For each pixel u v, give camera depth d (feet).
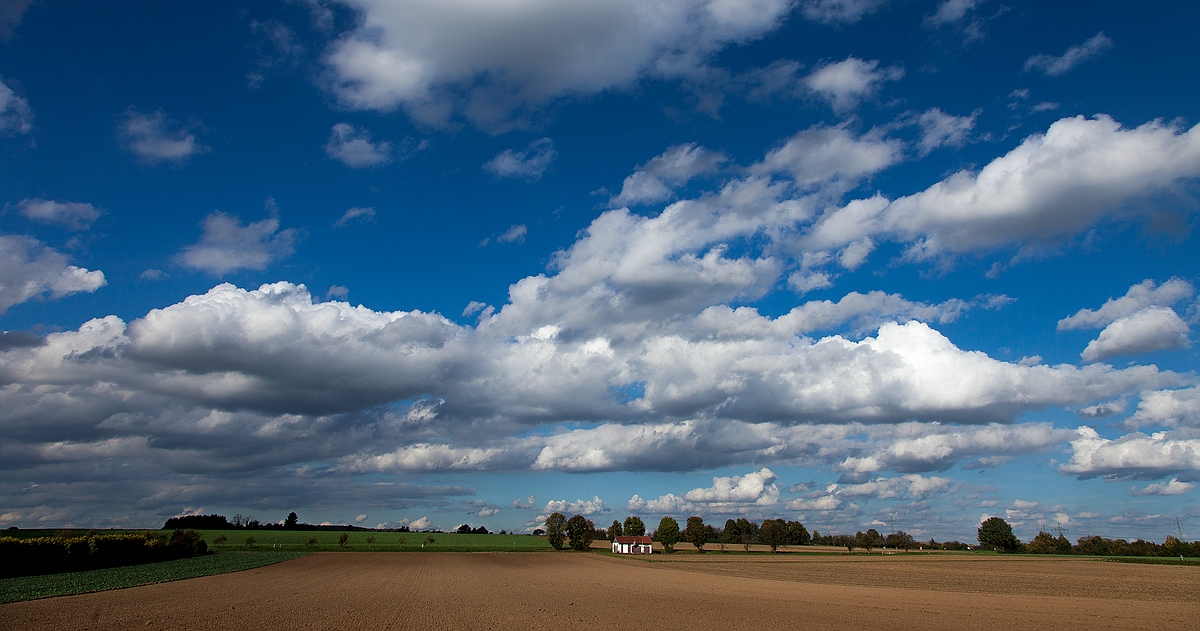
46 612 99.86
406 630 90.27
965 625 107.24
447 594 150.61
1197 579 256.52
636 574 255.29
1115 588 203.00
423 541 652.48
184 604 114.83
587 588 176.76
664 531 579.07
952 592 179.52
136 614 99.81
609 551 566.77
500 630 92.07
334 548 468.75
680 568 313.94
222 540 491.72
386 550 465.47
